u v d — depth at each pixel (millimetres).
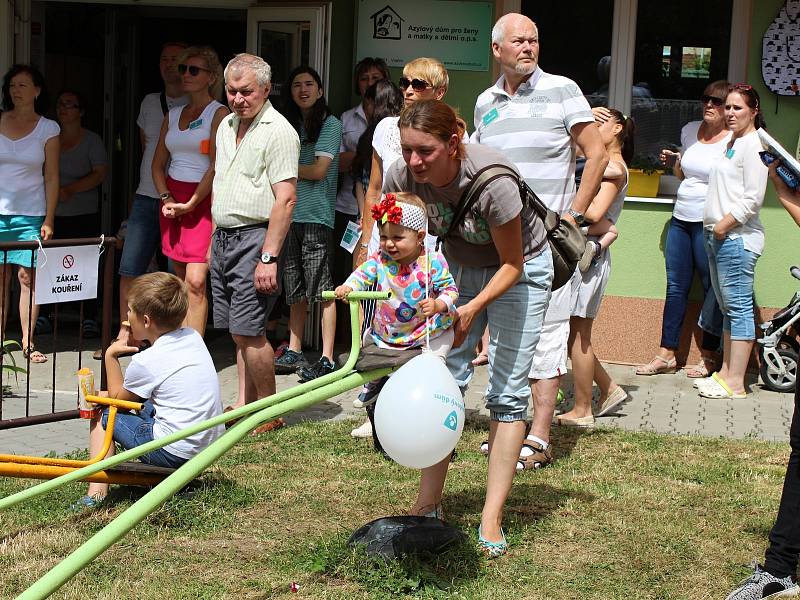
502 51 5824
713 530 5012
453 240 4578
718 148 8281
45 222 8438
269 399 3930
